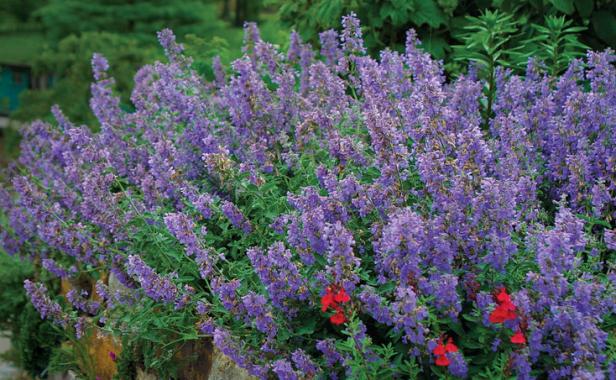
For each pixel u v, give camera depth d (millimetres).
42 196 2898
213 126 2646
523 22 3193
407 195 2209
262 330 2119
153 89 3049
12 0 13180
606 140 2377
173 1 8266
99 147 2873
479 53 3078
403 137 2383
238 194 2410
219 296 2211
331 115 2533
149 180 2553
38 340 3387
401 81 2701
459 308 2002
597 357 1905
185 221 2225
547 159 2479
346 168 2338
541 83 2688
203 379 2457
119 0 8273
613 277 2031
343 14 3518
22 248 3281
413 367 2014
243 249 2400
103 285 2596
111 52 5508
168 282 2301
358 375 2014
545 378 2045
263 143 2482
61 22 8297
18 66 8109
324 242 2094
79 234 2709
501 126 2416
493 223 2057
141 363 2684
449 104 2662
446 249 2029
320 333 2203
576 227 2035
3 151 7125
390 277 2135
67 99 5426
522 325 1964
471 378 2023
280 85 2666
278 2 3861
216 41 4082
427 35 3436
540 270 2006
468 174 2104
